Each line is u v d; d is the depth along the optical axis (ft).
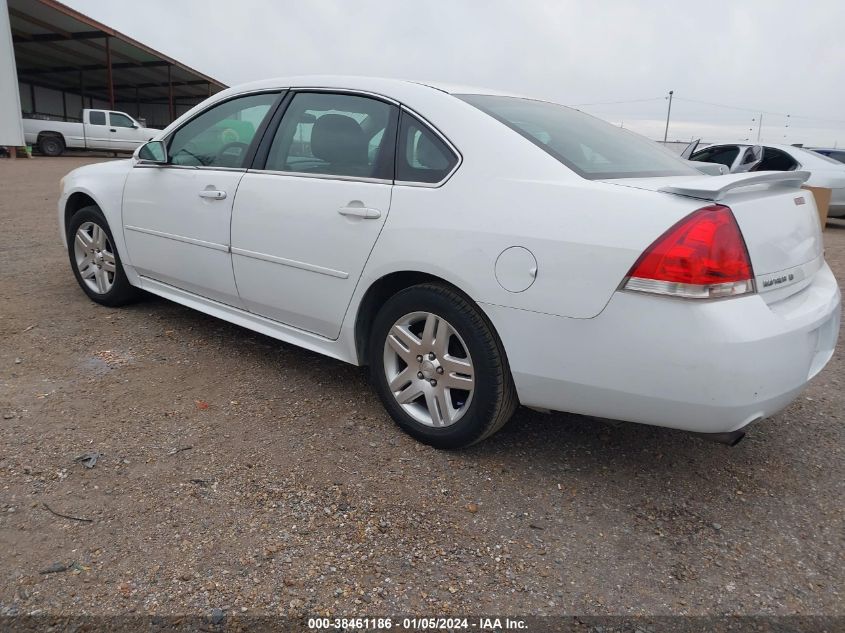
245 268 11.16
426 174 8.87
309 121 10.59
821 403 11.64
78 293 16.17
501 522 7.78
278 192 10.48
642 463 9.30
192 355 12.45
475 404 8.56
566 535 7.61
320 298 10.07
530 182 7.96
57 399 10.25
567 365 7.68
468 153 8.56
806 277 8.25
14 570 6.52
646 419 7.54
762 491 8.73
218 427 9.66
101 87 127.65
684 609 6.54
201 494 7.96
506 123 8.75
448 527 7.63
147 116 144.56
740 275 6.95
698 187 7.07
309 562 6.90
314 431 9.70
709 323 6.78
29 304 15.03
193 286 12.55
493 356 8.28
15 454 8.57
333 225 9.64
